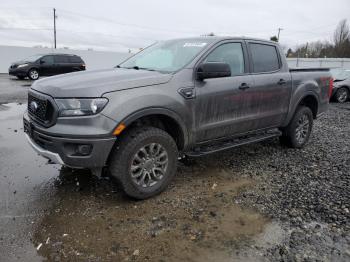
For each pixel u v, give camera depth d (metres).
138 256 2.77
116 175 3.50
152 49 4.91
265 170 4.75
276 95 5.05
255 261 2.73
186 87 3.89
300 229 3.20
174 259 2.74
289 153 5.57
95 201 3.70
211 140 4.38
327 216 3.42
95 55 33.31
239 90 4.45
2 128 6.93
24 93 12.68
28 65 19.02
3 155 5.16
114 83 3.46
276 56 5.25
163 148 3.77
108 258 2.74
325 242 2.99
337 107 11.98
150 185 3.75
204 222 3.31
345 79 13.79
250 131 4.88
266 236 3.08
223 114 4.33
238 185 4.21
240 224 3.28
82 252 2.81
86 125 3.27
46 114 3.44
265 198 3.84
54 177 4.34
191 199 3.79
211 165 4.91
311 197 3.85
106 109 3.30
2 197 3.76
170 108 3.71
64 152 3.34
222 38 4.50
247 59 4.74
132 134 3.54
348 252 2.85
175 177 4.41
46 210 3.49
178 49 4.50
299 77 5.50
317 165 4.98
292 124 5.58
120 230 3.14
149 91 3.60
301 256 2.79
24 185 4.09
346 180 4.38
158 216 3.41
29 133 3.87
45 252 2.80
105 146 3.31
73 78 3.70
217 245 2.94
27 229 3.13
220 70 3.88
